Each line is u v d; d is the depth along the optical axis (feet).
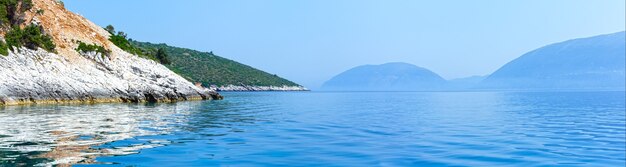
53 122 75.36
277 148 46.93
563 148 48.32
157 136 56.75
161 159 39.24
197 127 70.18
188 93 196.13
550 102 203.51
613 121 88.07
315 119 89.81
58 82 150.20
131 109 119.14
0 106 125.08
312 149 46.42
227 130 65.57
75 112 102.42
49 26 173.78
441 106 160.45
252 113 109.19
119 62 182.80
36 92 141.79
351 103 190.29
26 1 167.43
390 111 123.24
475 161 40.19
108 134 58.08
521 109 137.80
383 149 46.83
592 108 143.74
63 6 197.57
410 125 76.48
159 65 203.51
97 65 172.14
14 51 143.95
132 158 39.47
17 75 138.92
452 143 51.98
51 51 159.74
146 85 178.09
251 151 44.70
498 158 41.78
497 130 68.23
